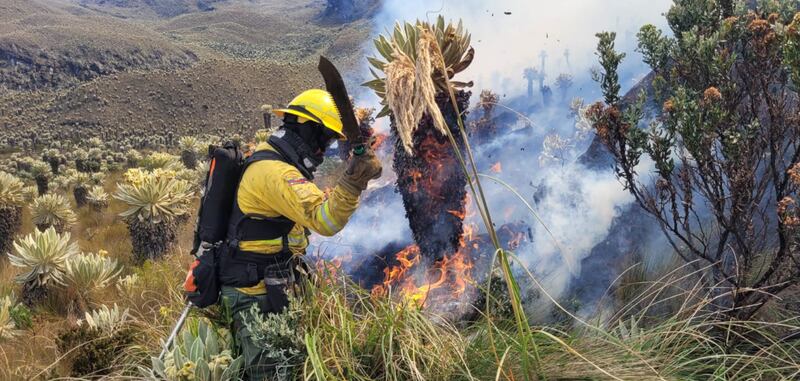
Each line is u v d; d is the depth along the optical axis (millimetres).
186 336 3619
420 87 2336
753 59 3713
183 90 133500
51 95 136875
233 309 3232
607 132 3865
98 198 14273
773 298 3559
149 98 130750
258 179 3053
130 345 4457
